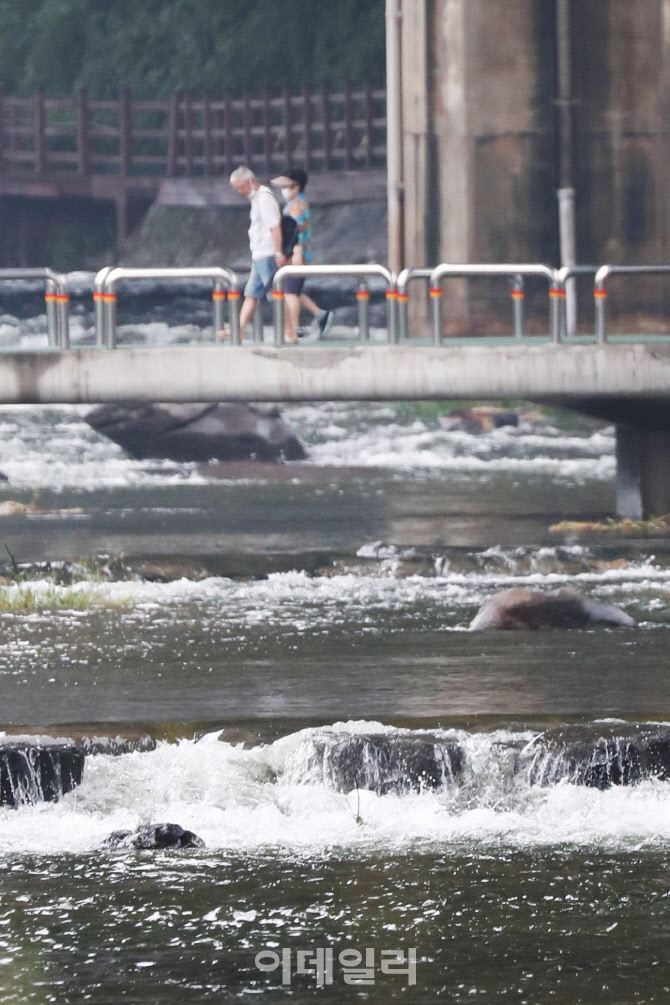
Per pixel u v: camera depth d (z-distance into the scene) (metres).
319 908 26.67
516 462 91.06
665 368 56.34
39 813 31.50
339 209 164.25
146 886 27.72
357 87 187.25
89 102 179.38
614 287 66.25
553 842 29.83
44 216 186.50
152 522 68.38
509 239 65.44
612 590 52.28
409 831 30.55
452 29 65.25
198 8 197.62
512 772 32.41
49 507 74.12
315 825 30.94
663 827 30.56
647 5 65.06
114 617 48.88
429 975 24.08
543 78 65.06
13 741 32.81
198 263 169.50
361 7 190.38
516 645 44.19
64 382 55.47
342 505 73.62
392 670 41.00
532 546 59.22
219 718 35.91
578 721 34.72
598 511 69.88
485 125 65.12
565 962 24.45
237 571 56.34
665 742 32.50
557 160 65.31
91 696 38.50
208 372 55.50
